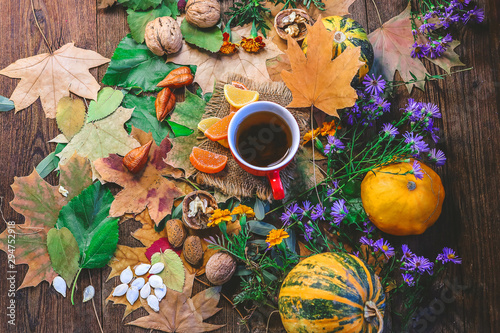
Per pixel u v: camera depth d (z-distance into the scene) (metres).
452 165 0.71
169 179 0.69
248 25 0.70
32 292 0.67
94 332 0.67
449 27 0.72
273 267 0.67
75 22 0.70
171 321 0.67
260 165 0.64
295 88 0.63
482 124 0.71
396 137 0.70
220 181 0.67
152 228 0.68
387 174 0.64
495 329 0.68
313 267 0.60
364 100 0.68
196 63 0.70
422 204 0.64
